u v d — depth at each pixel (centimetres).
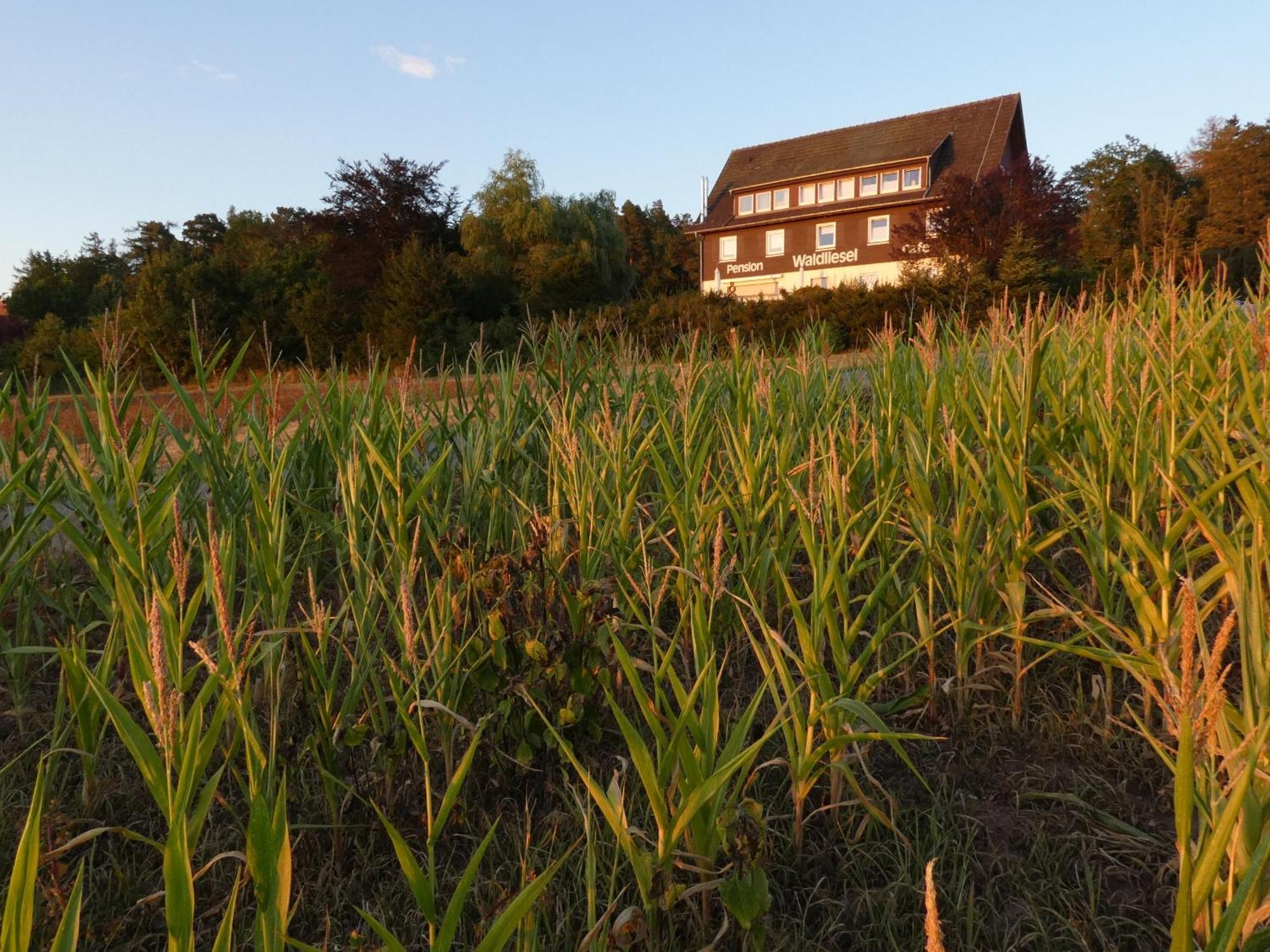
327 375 475
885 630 235
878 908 223
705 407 435
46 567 384
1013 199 2931
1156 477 335
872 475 386
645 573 306
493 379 504
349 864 248
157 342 2855
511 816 264
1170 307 436
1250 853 158
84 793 261
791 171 4912
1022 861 234
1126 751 275
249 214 7919
